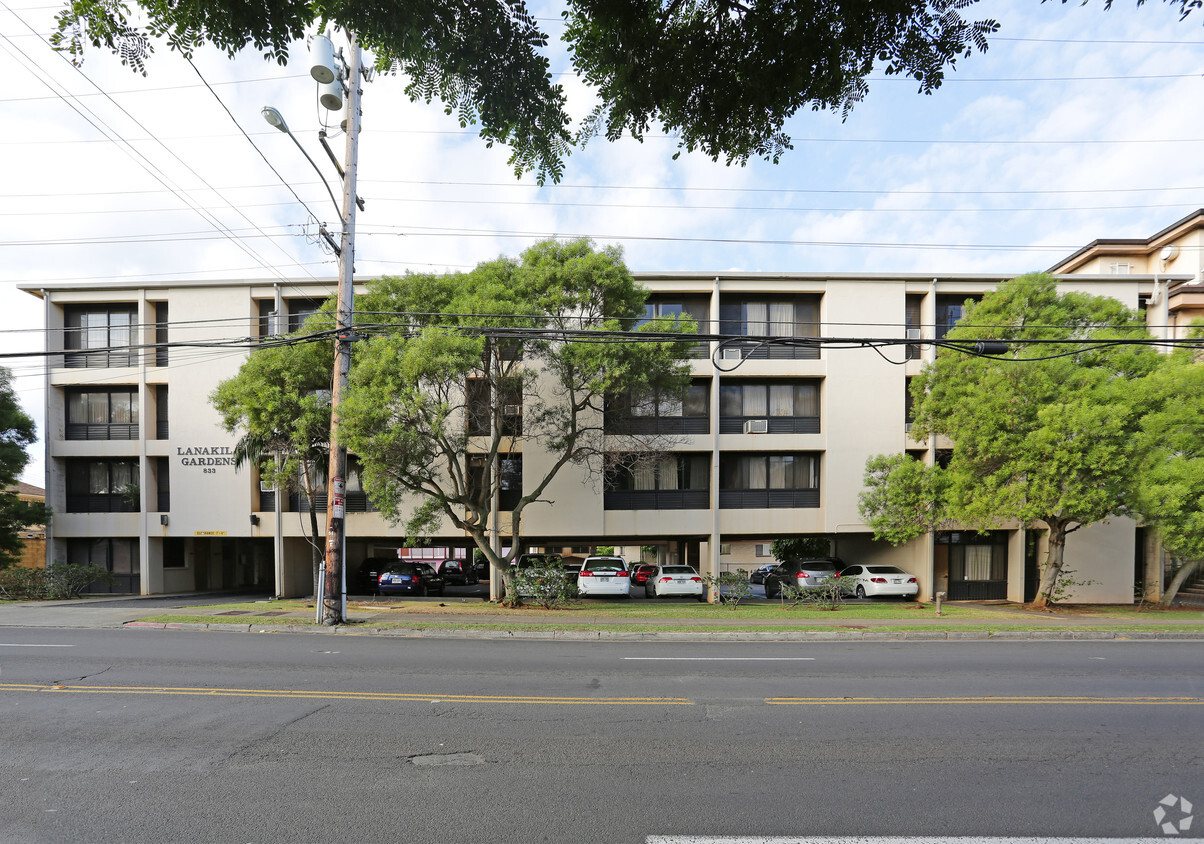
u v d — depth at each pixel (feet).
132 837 13.94
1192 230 85.51
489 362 58.44
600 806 15.62
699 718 22.99
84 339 75.77
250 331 72.74
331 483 47.50
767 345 72.90
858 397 72.69
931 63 13.21
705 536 76.33
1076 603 72.43
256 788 16.60
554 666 32.09
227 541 92.43
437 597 83.97
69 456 75.25
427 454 53.31
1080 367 59.26
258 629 45.27
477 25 13.53
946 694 26.78
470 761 18.60
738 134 15.65
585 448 62.23
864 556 86.38
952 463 63.67
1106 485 56.34
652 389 61.36
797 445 72.84
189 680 28.30
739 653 36.60
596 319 56.34
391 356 49.24
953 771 18.08
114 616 50.57
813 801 15.97
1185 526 56.80
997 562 76.89
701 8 13.92
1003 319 60.08
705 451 74.64
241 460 65.46
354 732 21.12
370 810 15.34
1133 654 37.60
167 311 75.61
